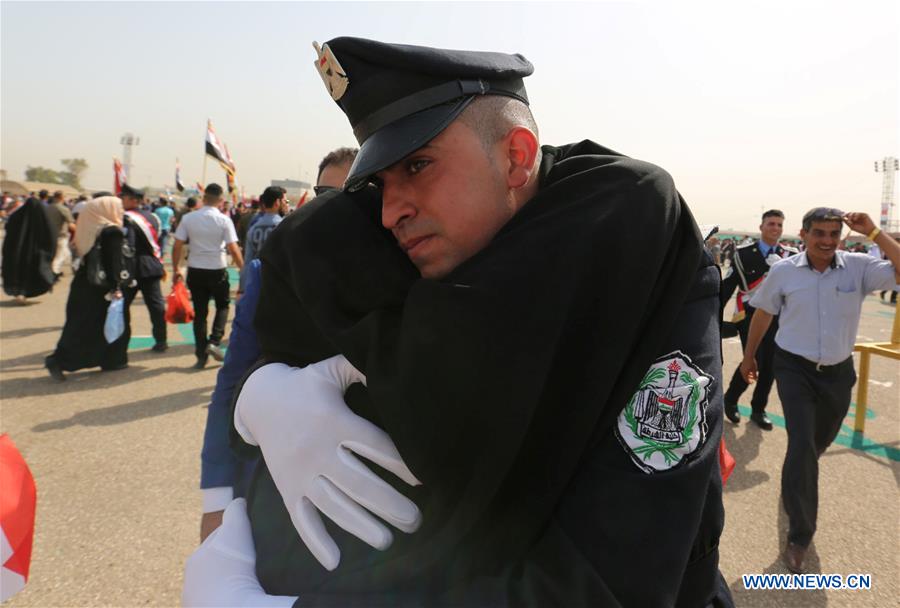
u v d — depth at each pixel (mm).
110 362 4988
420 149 747
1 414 3914
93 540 2447
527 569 662
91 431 3654
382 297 794
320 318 795
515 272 647
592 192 706
